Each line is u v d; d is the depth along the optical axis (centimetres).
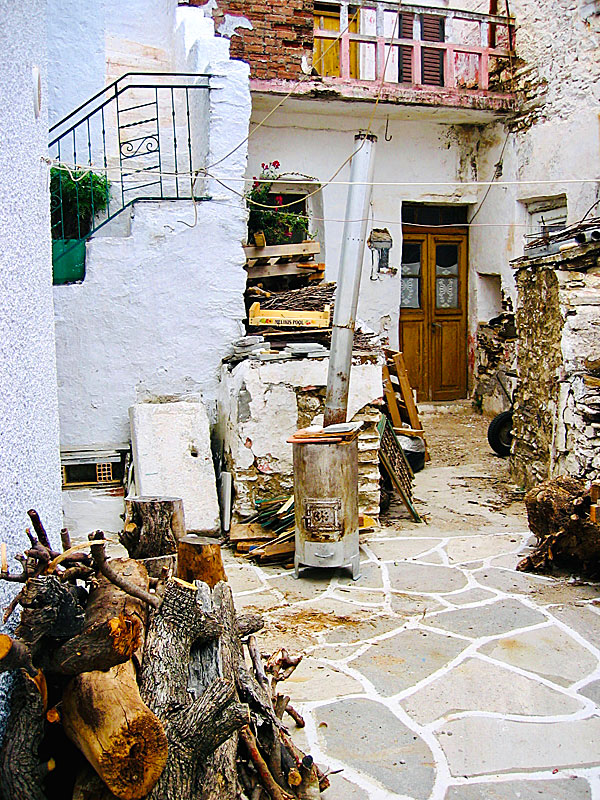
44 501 332
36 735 215
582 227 669
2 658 200
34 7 347
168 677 263
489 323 1075
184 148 866
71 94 845
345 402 549
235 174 705
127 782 211
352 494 540
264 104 924
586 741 337
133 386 689
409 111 971
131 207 691
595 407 614
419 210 1077
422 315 1090
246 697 294
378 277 1022
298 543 545
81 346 674
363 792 303
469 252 1107
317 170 979
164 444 647
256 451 632
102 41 852
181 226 689
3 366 262
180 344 698
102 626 223
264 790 270
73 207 758
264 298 748
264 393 631
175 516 415
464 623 466
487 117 1009
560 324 664
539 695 378
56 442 371
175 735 232
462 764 321
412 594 516
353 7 1002
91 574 260
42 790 216
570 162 889
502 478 809
